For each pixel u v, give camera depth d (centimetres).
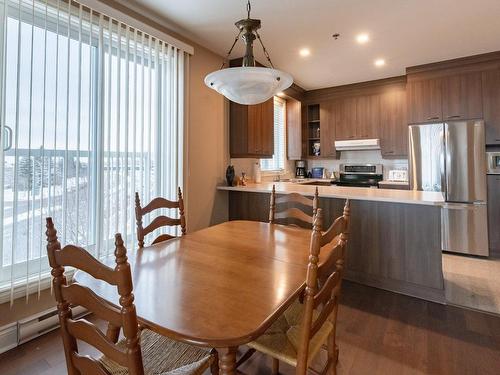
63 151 201
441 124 370
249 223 234
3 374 164
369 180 498
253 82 161
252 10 251
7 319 187
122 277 74
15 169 179
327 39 309
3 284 179
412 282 261
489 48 339
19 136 181
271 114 416
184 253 157
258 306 100
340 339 195
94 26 220
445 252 376
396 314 228
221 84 167
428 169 378
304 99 534
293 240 182
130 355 76
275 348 122
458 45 329
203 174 337
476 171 352
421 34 300
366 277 284
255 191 334
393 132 455
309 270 104
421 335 199
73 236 208
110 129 231
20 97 180
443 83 385
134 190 251
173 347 122
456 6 247
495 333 201
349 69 409
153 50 270
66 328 93
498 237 351
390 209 270
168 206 212
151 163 268
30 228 188
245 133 365
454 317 223
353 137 488
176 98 295
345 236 138
